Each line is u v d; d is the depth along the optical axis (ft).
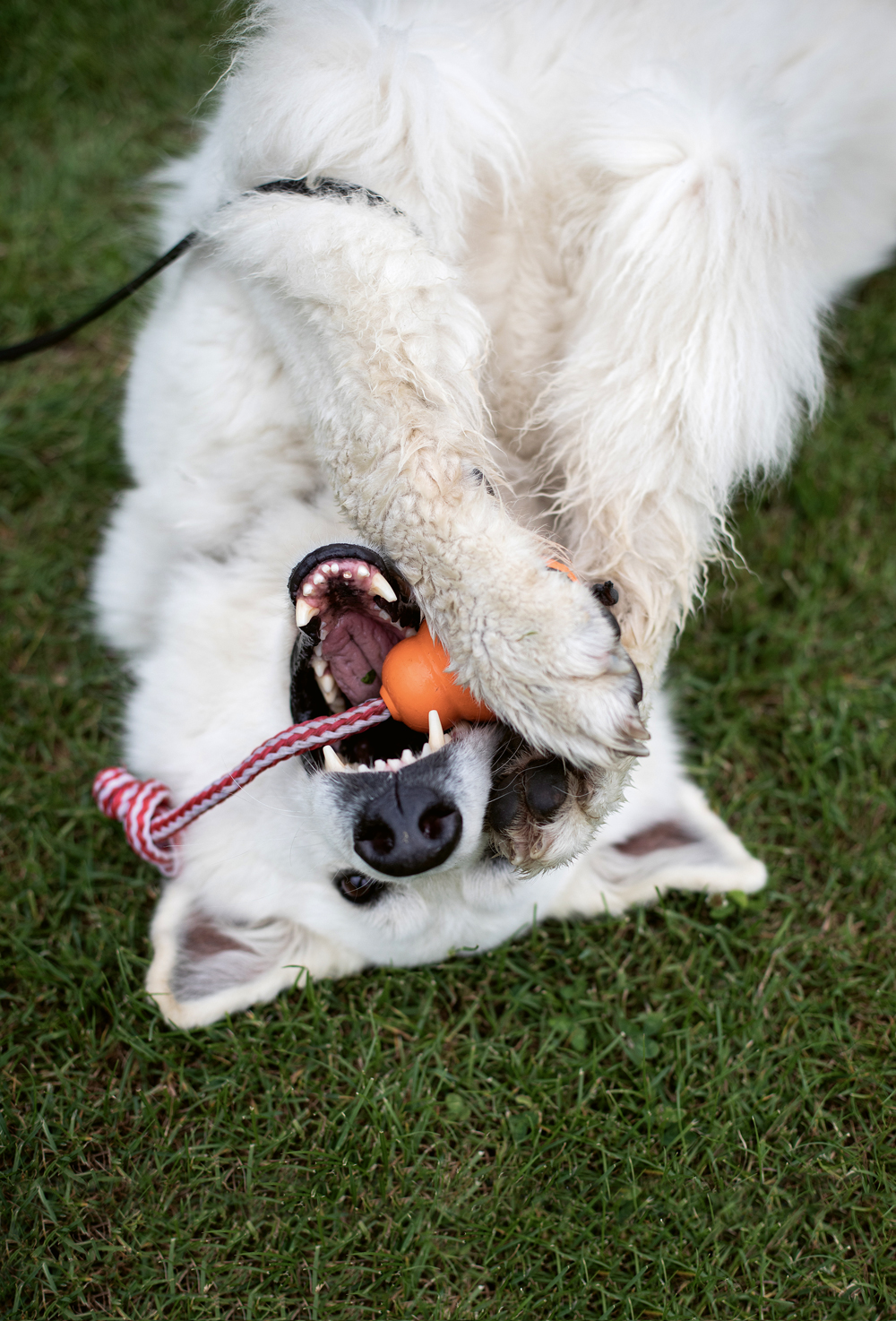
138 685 8.34
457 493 6.20
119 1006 8.23
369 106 7.27
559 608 5.84
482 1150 7.95
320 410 6.80
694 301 7.09
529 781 6.37
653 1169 7.81
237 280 7.49
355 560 6.30
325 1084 8.16
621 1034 8.29
